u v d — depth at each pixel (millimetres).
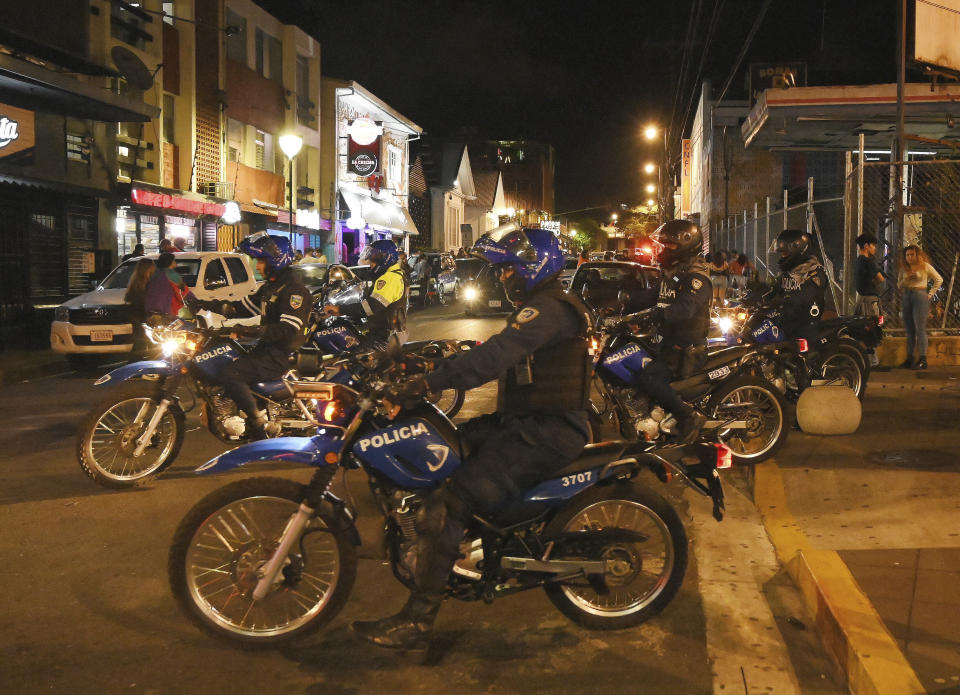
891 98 17062
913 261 11953
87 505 6277
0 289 16703
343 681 3719
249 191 27719
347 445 3855
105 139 19781
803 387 8039
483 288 23219
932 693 3232
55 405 10484
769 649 3979
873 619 3822
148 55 22188
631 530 4090
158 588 4719
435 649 4008
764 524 5566
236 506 3988
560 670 3799
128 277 14703
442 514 3742
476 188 75750
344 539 3957
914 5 16203
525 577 3934
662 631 4168
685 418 6586
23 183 16328
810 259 8359
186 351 6668
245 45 28219
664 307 6668
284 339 6688
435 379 3662
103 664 3861
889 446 7438
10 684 3674
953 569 4441
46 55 16797
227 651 3990
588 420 3916
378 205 40000
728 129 31766
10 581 4824
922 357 12031
